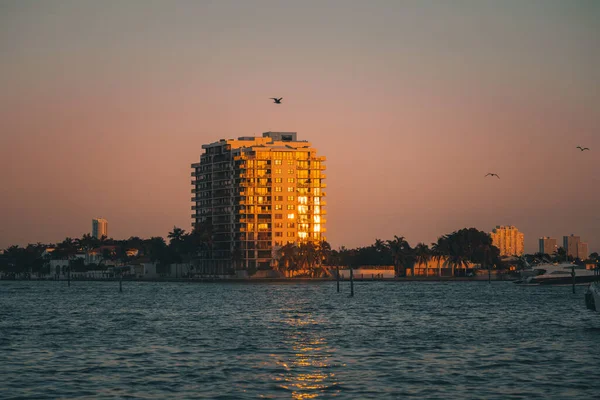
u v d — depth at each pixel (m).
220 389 72.00
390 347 100.62
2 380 76.12
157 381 75.81
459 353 94.38
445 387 72.50
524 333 116.94
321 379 76.88
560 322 136.25
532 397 68.25
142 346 102.50
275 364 86.25
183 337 113.81
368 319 147.00
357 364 86.06
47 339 111.00
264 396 69.19
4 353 95.44
